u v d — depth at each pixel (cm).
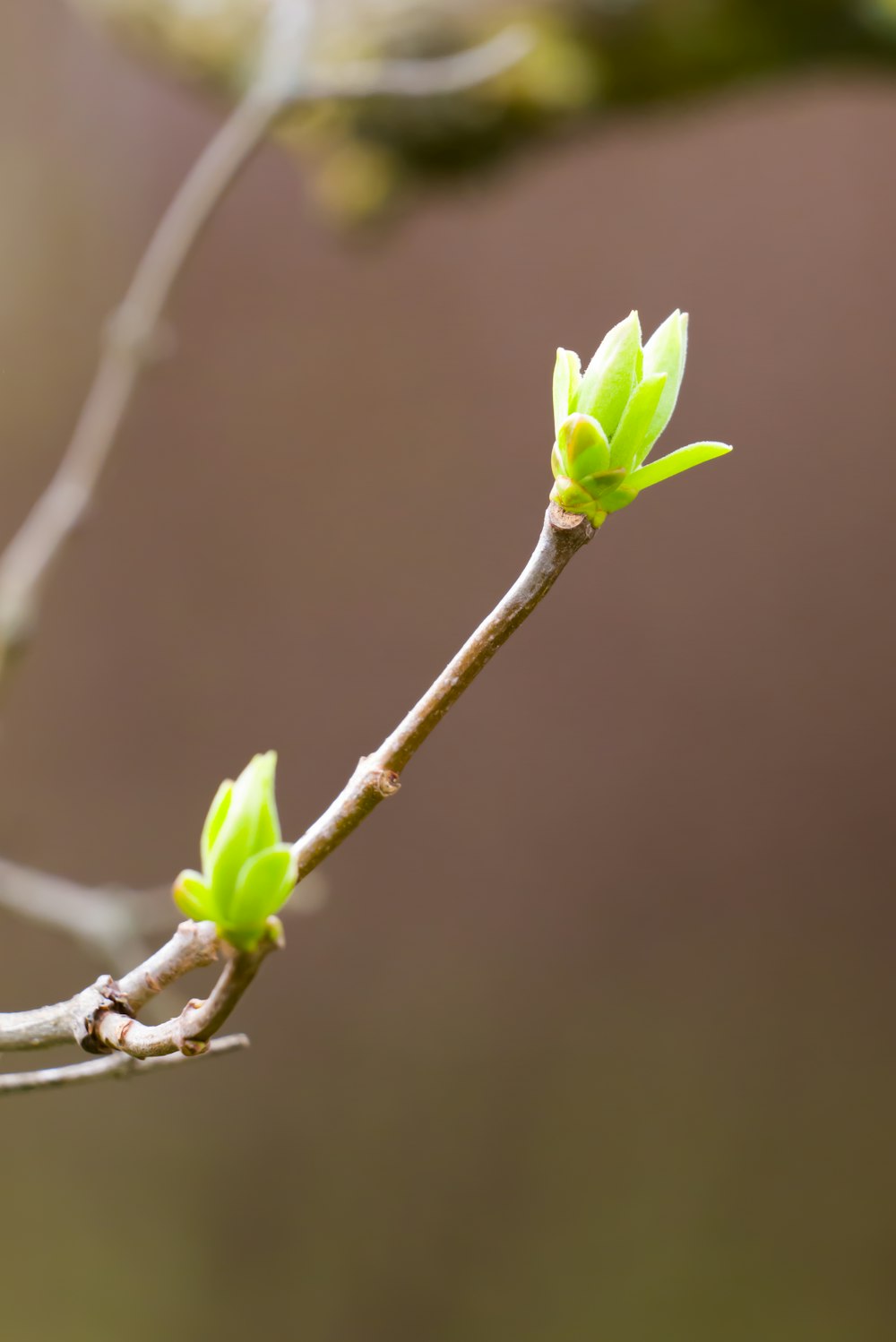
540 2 163
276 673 344
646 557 348
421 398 344
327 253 333
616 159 335
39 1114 332
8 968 320
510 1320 336
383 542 345
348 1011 346
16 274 318
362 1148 341
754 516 347
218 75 176
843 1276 336
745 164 337
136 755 338
